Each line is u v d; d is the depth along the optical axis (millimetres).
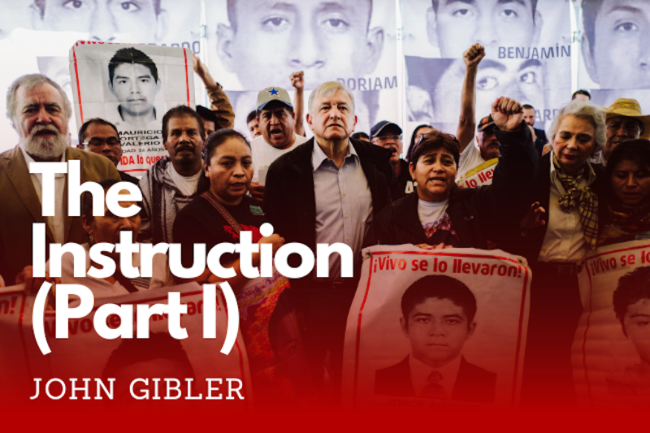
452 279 2297
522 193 2529
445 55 3293
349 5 3291
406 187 3275
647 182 2527
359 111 3330
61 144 2766
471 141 3287
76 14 3154
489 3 3279
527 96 3281
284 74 3283
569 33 3277
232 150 2539
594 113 2643
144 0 3221
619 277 2465
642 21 3301
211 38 3240
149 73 2795
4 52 3080
